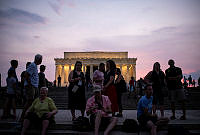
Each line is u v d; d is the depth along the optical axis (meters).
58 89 25.19
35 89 6.12
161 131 5.27
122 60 51.66
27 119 4.79
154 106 6.55
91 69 51.69
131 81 17.33
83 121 5.23
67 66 56.44
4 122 5.68
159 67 6.86
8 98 6.79
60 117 7.43
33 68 5.87
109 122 5.08
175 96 6.87
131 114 8.72
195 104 12.77
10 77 6.96
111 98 6.41
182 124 5.54
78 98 6.34
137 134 4.94
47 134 4.99
